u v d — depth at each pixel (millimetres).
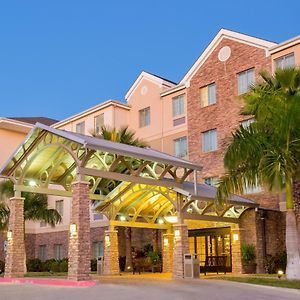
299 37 25844
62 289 15195
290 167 17016
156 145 33406
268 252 24234
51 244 37562
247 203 23703
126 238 28922
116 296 13070
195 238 27922
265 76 19312
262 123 18016
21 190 20984
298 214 18562
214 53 30688
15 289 15617
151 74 34938
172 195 22641
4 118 38219
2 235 35250
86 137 18938
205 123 30422
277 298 12594
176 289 14773
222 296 12930
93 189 24141
